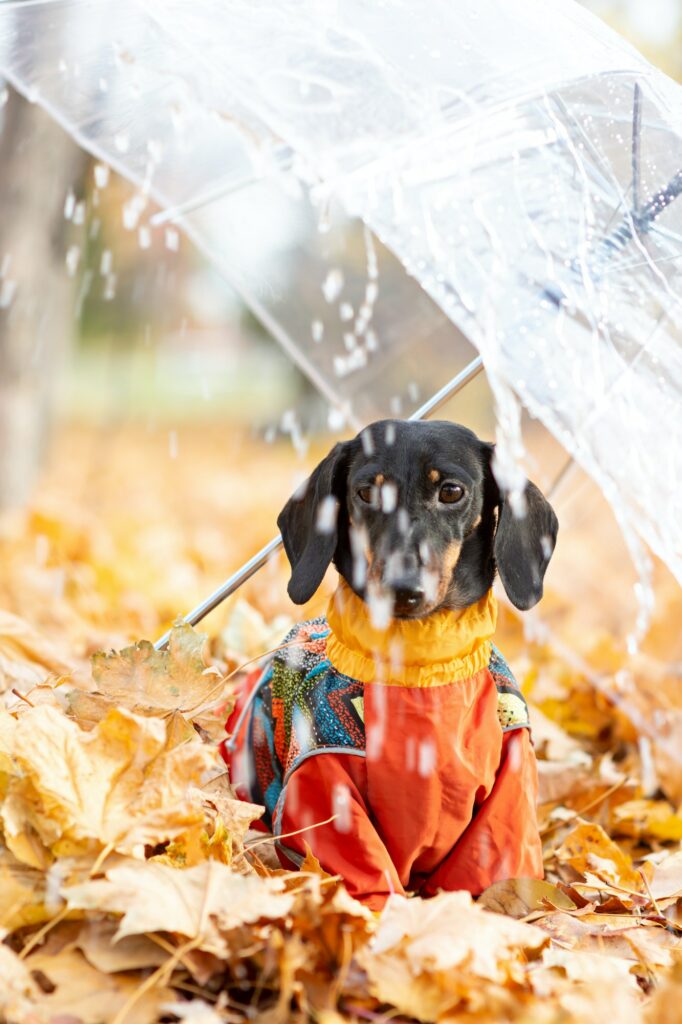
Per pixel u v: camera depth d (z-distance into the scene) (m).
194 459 14.17
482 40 2.68
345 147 2.63
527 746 2.90
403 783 2.70
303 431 15.45
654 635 4.89
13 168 6.68
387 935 2.17
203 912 2.11
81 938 2.14
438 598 2.71
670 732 4.00
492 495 2.97
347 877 2.62
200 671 2.73
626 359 2.90
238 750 3.14
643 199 2.68
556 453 4.48
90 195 8.46
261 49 2.68
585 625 5.43
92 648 4.78
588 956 2.33
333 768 2.71
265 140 3.13
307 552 2.93
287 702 2.98
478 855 2.76
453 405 9.64
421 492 2.80
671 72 7.02
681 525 2.90
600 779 3.72
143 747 2.36
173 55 2.94
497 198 2.84
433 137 2.62
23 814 2.26
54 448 11.80
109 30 2.92
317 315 4.19
